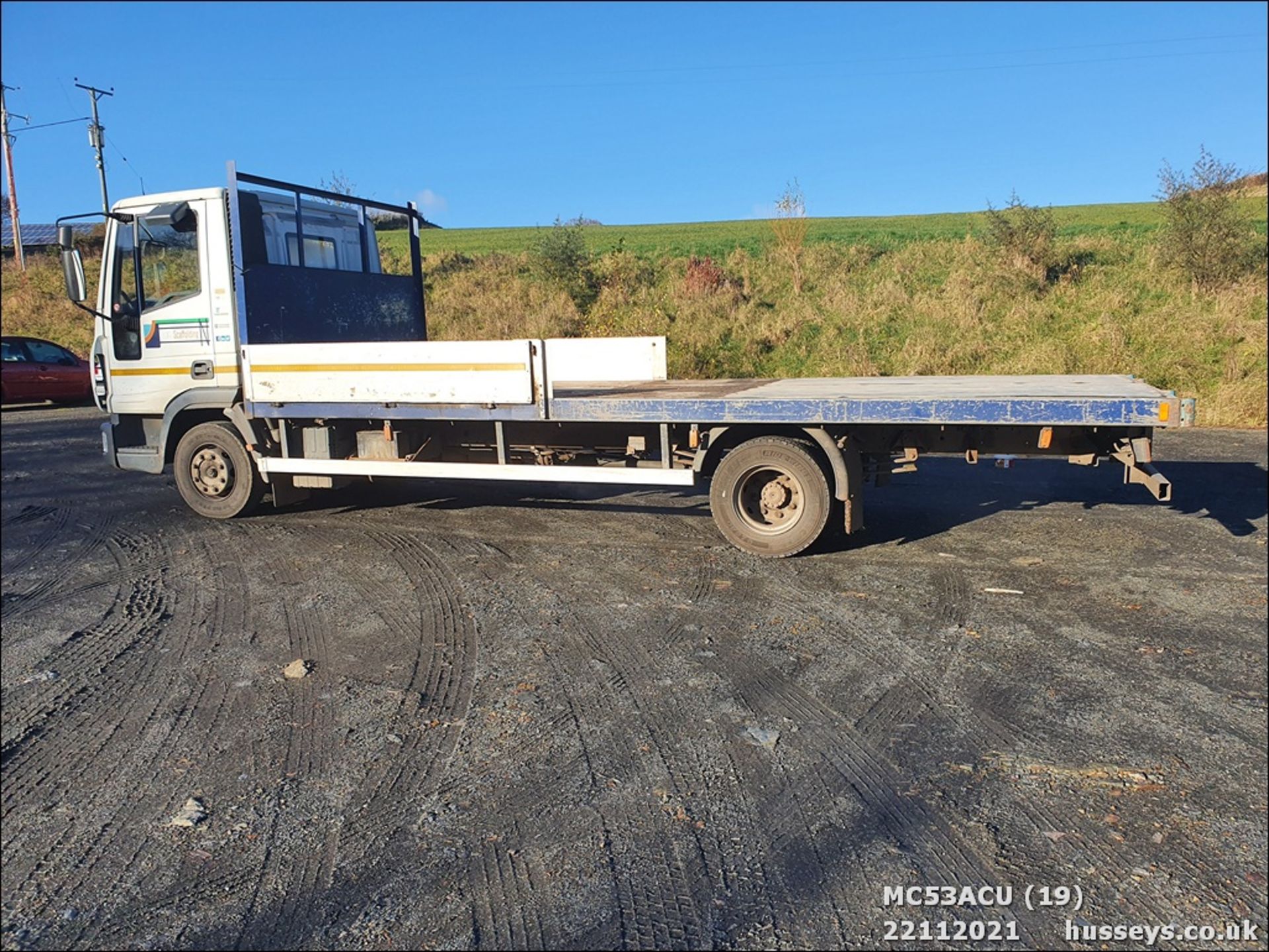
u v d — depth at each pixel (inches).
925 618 219.8
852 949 110.9
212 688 190.5
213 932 116.7
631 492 372.5
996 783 146.4
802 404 254.7
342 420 313.9
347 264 356.2
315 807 144.3
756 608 229.1
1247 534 287.3
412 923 117.2
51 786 153.6
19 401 767.1
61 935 117.0
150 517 348.2
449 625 222.7
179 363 324.5
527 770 153.6
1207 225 731.4
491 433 303.1
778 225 938.1
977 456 259.4
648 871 126.2
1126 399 230.4
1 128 1363.2
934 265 879.7
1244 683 180.5
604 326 797.9
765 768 152.3
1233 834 131.3
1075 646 200.8
